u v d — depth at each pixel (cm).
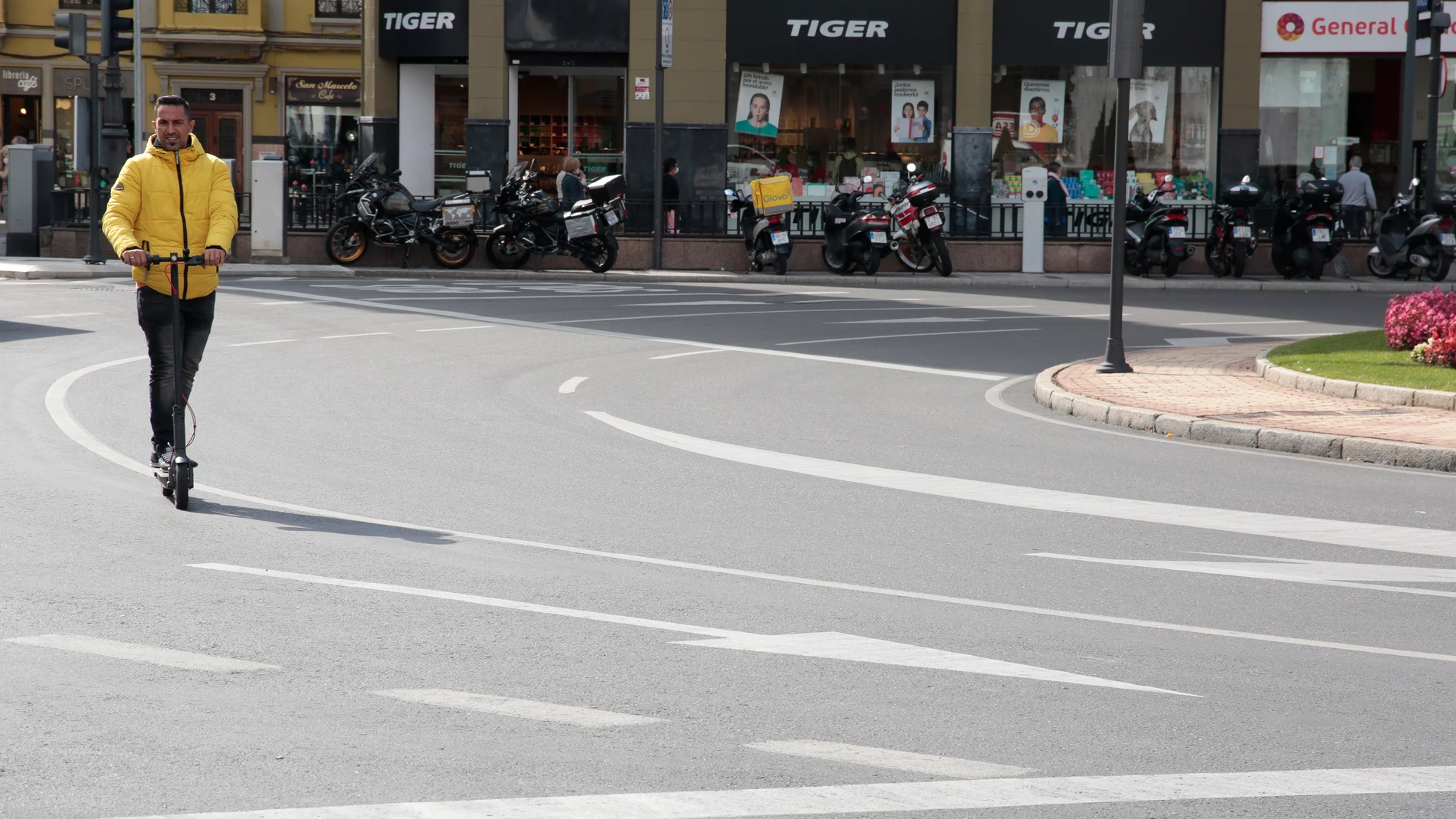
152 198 1221
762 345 2497
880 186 4481
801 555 1087
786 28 4441
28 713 713
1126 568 1066
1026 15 4441
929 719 729
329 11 6344
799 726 716
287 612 902
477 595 954
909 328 2791
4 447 1438
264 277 3725
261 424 1620
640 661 817
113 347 2234
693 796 621
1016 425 1752
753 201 3938
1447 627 922
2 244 4706
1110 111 4481
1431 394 1766
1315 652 860
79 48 3753
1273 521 1241
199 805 604
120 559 1027
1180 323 2952
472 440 1561
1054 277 3962
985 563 1075
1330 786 647
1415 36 4066
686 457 1492
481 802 611
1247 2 4438
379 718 716
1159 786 644
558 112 4631
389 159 4722
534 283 3709
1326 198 3894
